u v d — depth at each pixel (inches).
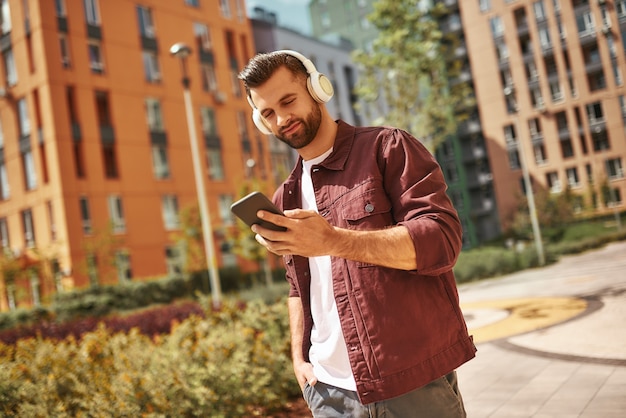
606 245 1107.9
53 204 906.7
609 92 1549.0
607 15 1530.5
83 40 970.7
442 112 936.3
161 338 248.7
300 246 49.6
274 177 1317.7
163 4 1134.4
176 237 978.7
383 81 924.0
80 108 944.3
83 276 892.0
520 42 1681.8
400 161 60.2
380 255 51.4
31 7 922.1
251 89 64.8
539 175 1684.3
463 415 62.3
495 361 242.5
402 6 885.2
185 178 1101.7
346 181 62.6
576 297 407.5
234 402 186.5
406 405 58.0
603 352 224.1
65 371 196.4
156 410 170.2
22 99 957.8
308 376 66.9
